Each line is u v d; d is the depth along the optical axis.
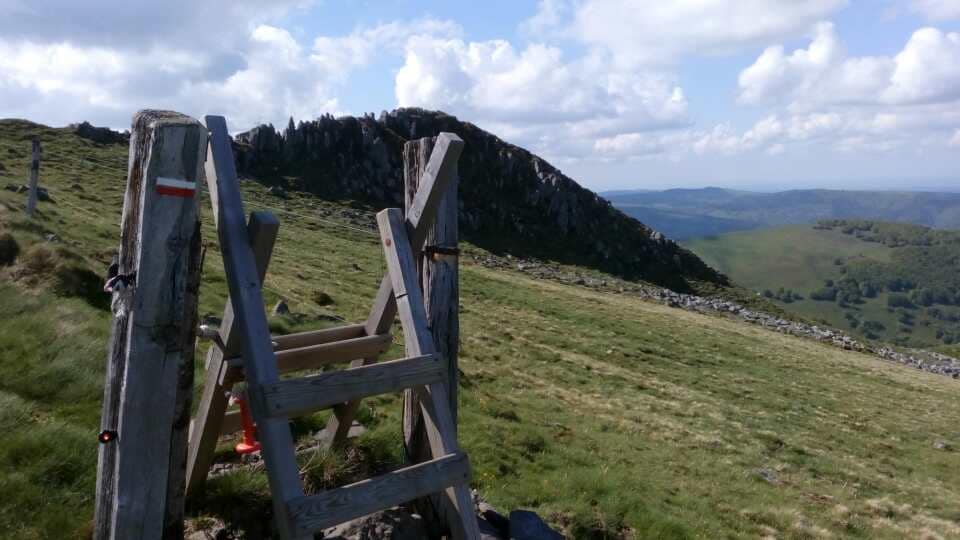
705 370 38.25
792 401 33.84
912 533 15.67
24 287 11.66
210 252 27.75
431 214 5.44
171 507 4.13
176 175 3.71
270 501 5.61
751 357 46.19
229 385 5.07
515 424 14.82
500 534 6.51
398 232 5.34
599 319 49.62
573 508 9.24
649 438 19.95
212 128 4.81
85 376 7.81
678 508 12.40
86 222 27.97
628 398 26.36
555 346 36.19
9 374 7.41
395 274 5.20
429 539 5.46
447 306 6.07
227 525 5.26
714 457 19.45
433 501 5.58
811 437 26.47
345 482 6.20
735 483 16.78
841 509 16.41
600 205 134.62
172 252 3.75
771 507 14.92
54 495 5.10
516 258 106.88
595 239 122.81
